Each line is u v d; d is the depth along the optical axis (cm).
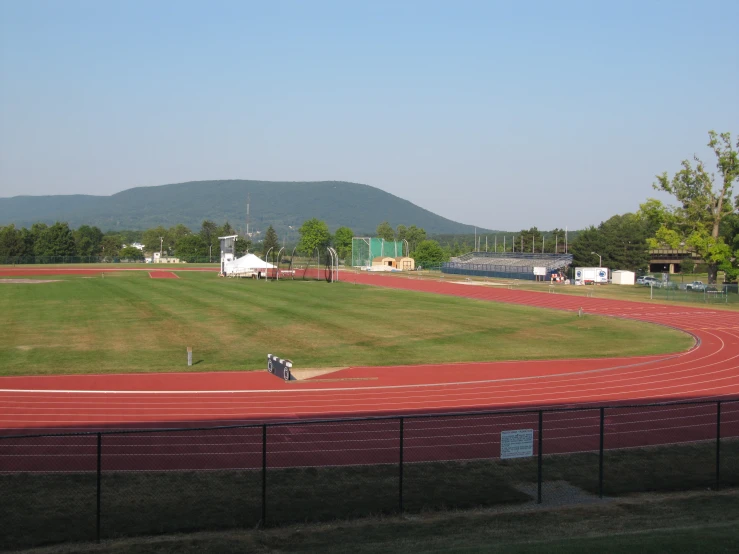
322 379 3816
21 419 2805
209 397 3288
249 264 12712
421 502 1933
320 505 1898
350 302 8225
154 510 1844
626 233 16175
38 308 7100
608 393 3472
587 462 2309
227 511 1842
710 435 2638
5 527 1720
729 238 10650
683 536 1485
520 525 1733
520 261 15062
